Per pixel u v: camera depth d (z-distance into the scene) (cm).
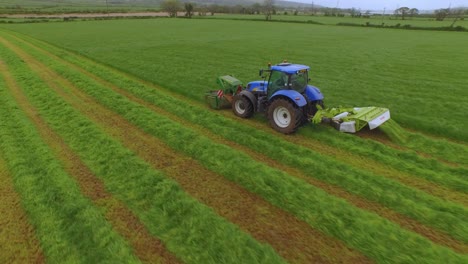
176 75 1745
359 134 945
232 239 496
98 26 5400
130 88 1440
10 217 560
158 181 664
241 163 724
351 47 3058
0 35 3650
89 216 552
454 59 2369
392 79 1692
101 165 736
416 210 564
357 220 532
